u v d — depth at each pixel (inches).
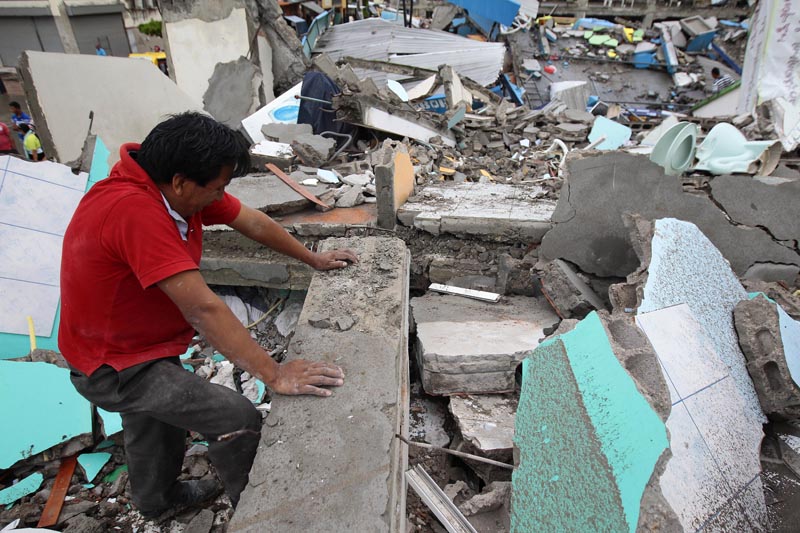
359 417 63.9
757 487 63.7
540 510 60.4
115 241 52.0
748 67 247.8
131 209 51.6
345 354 73.7
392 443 61.2
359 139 230.1
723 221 109.2
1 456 90.5
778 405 73.6
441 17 657.6
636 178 110.6
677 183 108.8
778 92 227.6
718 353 75.7
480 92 335.9
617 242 112.9
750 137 203.0
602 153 116.7
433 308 117.0
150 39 639.1
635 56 615.2
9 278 122.6
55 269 128.4
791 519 62.3
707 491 56.1
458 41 456.1
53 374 101.4
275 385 63.9
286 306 139.3
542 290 115.0
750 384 76.7
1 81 497.0
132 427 68.3
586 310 104.5
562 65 608.4
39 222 127.4
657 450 54.0
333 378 67.8
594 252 115.2
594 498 54.6
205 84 313.9
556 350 70.2
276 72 353.4
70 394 99.4
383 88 248.7
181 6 293.7
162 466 73.3
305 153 173.5
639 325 67.8
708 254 94.0
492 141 248.7
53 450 94.0
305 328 79.1
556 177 176.6
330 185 154.0
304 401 66.0
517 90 512.7
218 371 117.3
